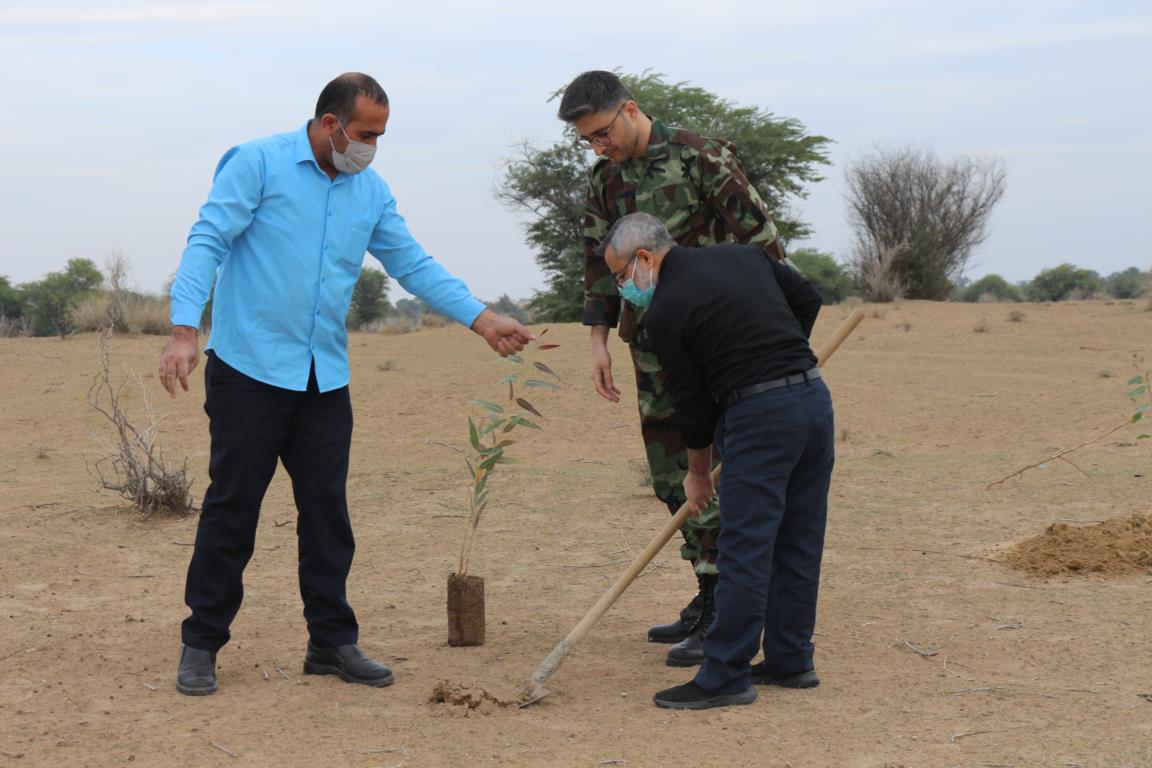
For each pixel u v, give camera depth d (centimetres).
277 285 425
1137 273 5081
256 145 430
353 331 2512
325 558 441
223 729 383
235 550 430
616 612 552
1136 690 408
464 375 1440
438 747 363
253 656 479
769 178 3853
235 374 425
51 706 412
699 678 407
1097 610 518
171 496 785
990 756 346
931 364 1545
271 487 897
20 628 523
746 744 362
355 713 399
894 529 706
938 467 911
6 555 670
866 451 1018
